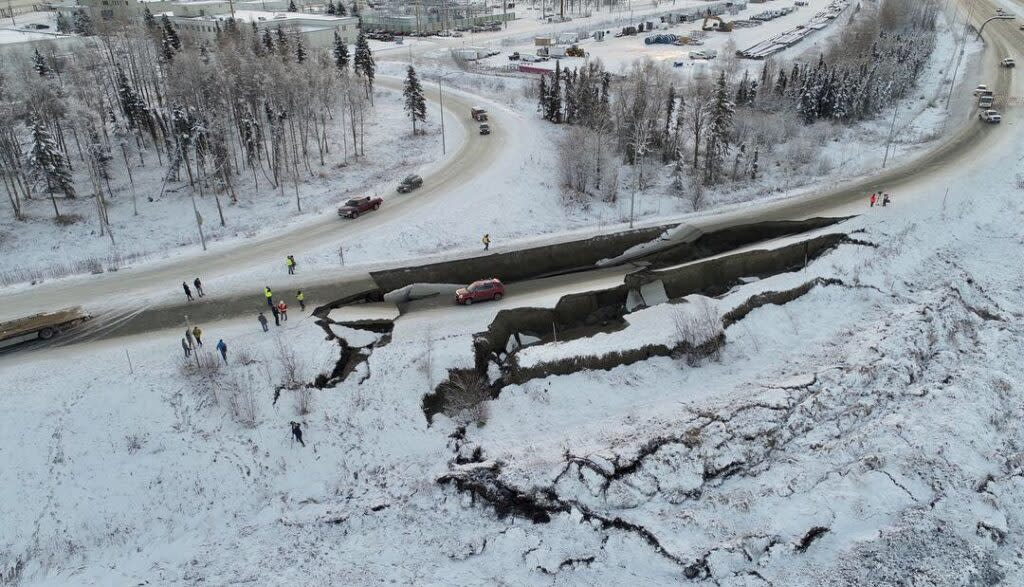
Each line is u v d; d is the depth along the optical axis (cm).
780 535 2919
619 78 9519
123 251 5950
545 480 3222
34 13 17088
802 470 3303
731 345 4306
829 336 4462
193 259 5119
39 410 3422
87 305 4403
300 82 7544
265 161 7938
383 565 2909
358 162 7769
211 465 3331
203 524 3152
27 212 6712
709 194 6906
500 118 9088
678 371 4106
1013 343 4369
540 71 11619
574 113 8556
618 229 5800
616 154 7806
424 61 12862
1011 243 5744
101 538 3058
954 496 3106
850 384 3850
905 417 3625
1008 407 3753
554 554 2922
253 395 3606
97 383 3572
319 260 5038
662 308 4462
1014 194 6469
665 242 5669
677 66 11675
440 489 3269
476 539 3011
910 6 13938
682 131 8000
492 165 7138
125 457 3322
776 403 3697
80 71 8244
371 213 5959
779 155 7906
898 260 5238
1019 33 13900
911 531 2902
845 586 2684
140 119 8144
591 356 3991
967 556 2809
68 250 6034
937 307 4603
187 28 12550
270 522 3152
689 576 2777
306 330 4097
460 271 4956
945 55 12581
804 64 9712
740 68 11512
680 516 3047
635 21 17775
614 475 3241
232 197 6838
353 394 3694
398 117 9375
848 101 8888
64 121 7744
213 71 7731
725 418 3600
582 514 3088
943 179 6669
